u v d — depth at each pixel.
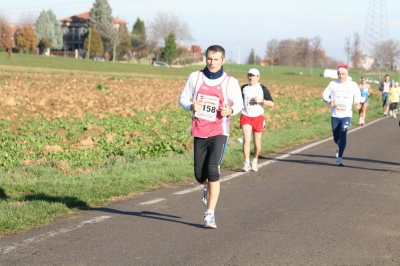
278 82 96.19
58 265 7.24
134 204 11.16
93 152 17.02
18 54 130.88
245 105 15.72
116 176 13.50
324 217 10.26
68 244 8.21
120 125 24.59
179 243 8.40
